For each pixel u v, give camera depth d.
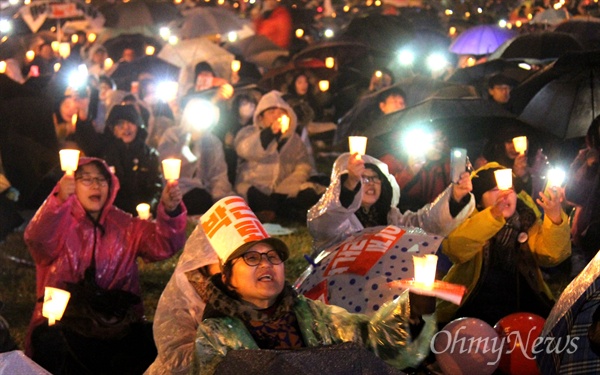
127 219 7.18
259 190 12.58
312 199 12.62
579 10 23.36
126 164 11.53
